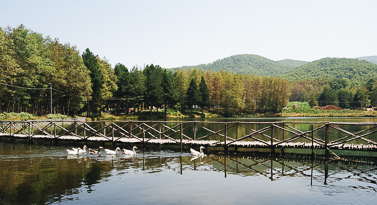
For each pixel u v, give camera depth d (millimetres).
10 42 46219
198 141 23922
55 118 52312
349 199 10852
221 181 13305
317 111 119188
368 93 130750
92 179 13531
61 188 12102
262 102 110250
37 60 49531
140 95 82188
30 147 24562
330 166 17141
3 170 15398
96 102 67188
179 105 100250
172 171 15336
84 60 65688
